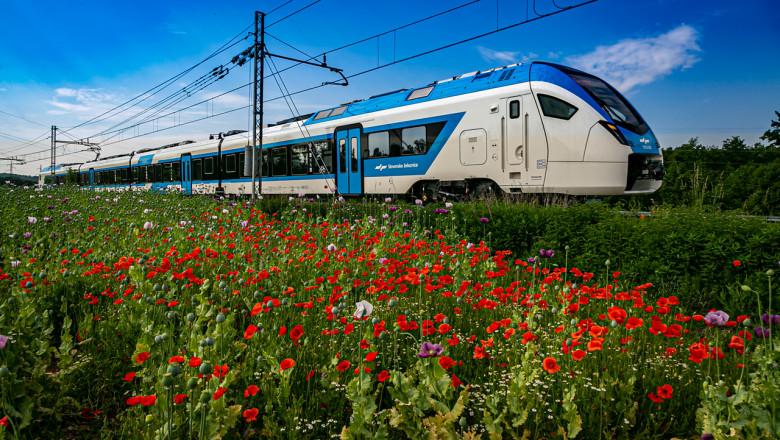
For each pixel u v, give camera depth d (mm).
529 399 2357
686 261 4910
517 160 10242
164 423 2043
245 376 2545
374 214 9945
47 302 3566
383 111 13430
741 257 4492
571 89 9922
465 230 7535
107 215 8031
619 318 2744
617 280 5477
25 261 4266
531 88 10109
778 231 4344
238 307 3918
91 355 2973
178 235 5738
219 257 4965
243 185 19422
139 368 2859
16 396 2113
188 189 23578
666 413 2564
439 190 12031
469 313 4031
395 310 3797
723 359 2959
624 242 5582
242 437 2342
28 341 2607
